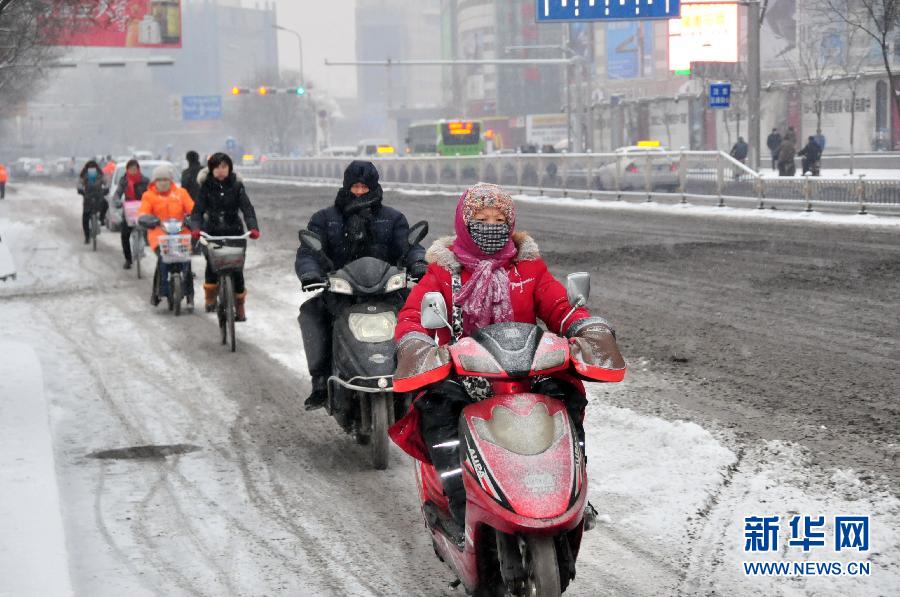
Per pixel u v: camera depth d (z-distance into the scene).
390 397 14.09
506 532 7.74
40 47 70.69
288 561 10.82
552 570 7.57
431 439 8.68
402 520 12.00
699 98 100.38
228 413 17.22
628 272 31.62
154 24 99.56
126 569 10.64
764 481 12.45
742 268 31.47
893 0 64.19
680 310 24.77
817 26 106.38
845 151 90.25
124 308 29.16
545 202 66.06
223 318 23.23
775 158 78.62
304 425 16.41
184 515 12.30
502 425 7.96
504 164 75.31
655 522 11.40
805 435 14.25
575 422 8.75
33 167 179.50
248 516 12.23
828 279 28.56
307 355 14.45
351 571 10.52
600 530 11.24
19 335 24.88
